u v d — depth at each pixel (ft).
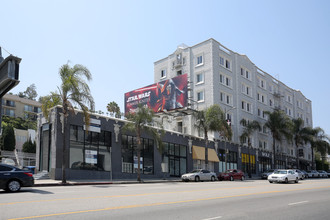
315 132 213.05
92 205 36.88
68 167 94.63
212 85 155.22
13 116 256.52
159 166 124.36
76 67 86.74
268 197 50.19
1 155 139.44
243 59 185.37
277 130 182.09
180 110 148.66
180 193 53.93
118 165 109.19
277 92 224.12
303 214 33.78
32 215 29.68
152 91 161.48
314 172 192.95
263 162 191.42
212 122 127.34
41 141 107.45
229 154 162.09
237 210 35.47
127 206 36.65
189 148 139.23
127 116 108.47
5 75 42.55
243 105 180.75
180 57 170.91
